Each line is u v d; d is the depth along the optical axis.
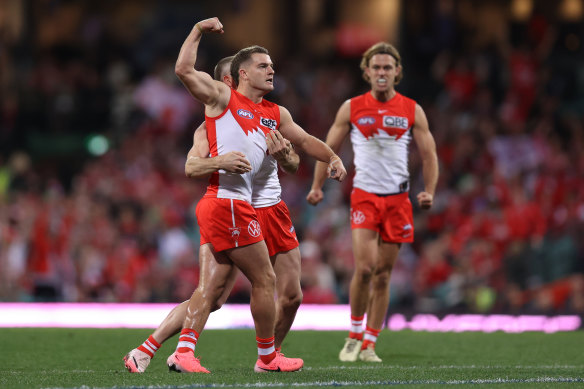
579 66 69.44
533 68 66.12
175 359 17.69
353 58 75.88
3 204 47.34
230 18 77.25
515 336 30.53
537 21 71.38
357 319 23.23
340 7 78.06
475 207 51.91
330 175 18.86
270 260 19.14
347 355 22.98
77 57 70.94
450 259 46.28
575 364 22.03
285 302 19.25
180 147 61.28
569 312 37.94
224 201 17.48
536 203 50.66
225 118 17.75
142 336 28.55
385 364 21.97
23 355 23.05
